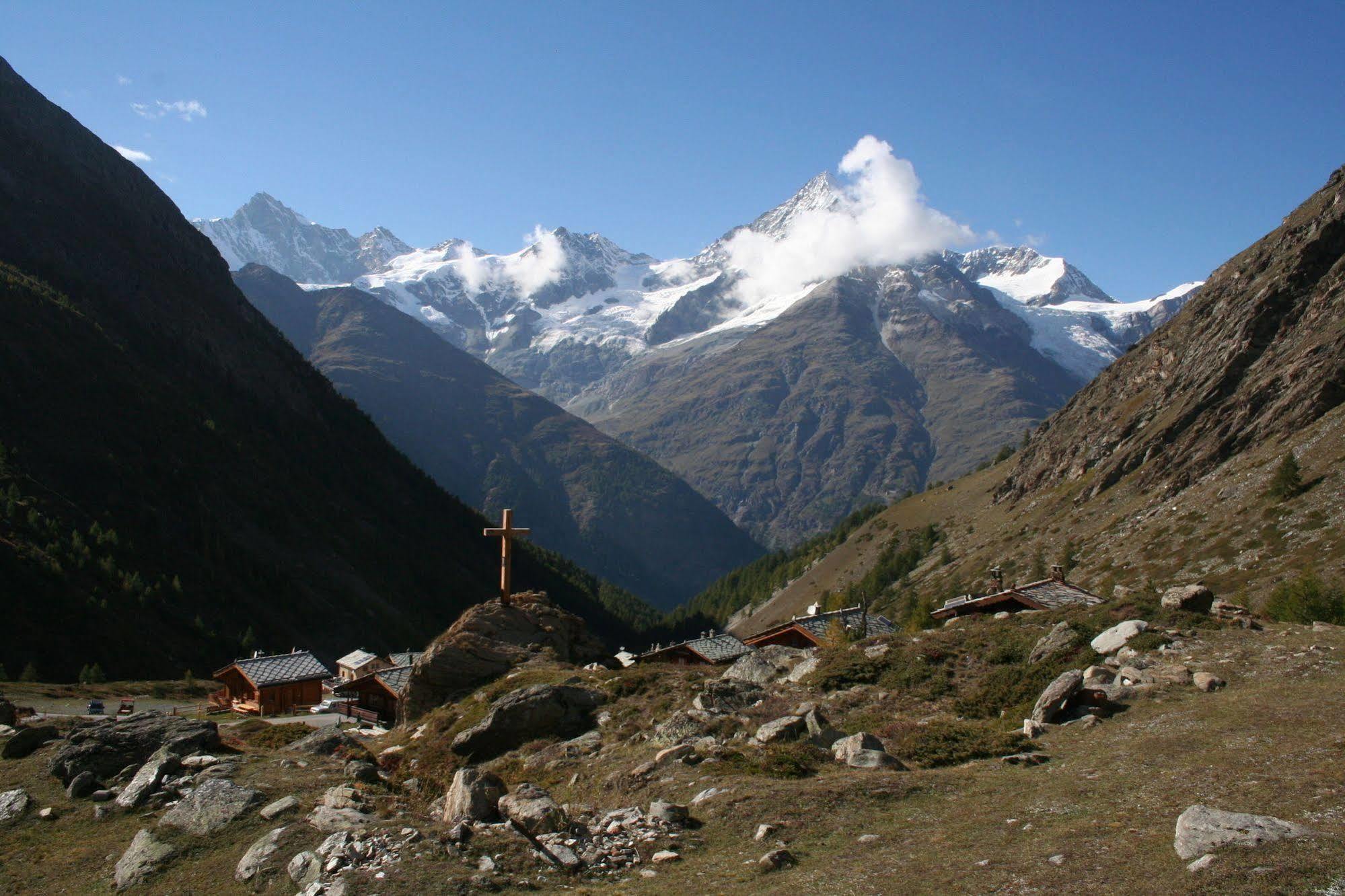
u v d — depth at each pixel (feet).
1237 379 490.90
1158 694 75.72
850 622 176.35
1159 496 448.24
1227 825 41.81
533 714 93.45
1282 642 84.43
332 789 66.85
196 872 58.08
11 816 71.20
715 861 52.49
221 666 397.19
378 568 596.29
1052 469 643.86
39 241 649.61
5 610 340.39
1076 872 42.50
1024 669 90.17
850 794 59.36
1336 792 46.11
